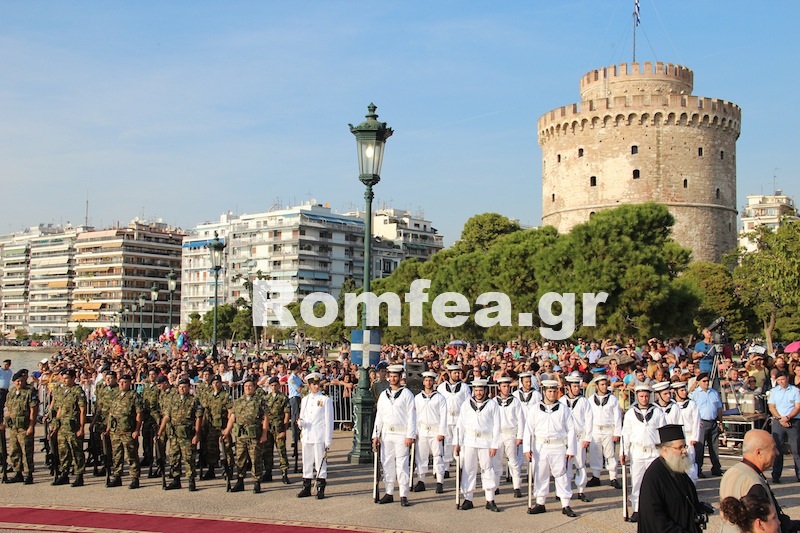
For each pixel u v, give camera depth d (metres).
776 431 17.75
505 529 13.80
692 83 84.25
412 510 15.37
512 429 16.78
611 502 16.31
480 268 59.69
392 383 16.19
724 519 7.41
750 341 77.50
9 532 13.33
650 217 47.81
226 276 160.75
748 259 58.66
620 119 78.06
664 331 46.06
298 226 149.88
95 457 19.28
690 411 15.77
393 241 168.12
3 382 24.89
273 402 18.31
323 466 16.45
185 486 17.81
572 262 48.31
